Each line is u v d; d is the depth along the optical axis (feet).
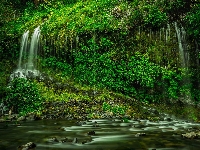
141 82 42.14
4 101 35.86
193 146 19.16
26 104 35.47
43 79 45.24
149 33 45.11
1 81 42.16
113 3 52.24
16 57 52.31
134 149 18.44
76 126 27.07
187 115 37.09
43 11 66.03
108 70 44.16
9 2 68.85
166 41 44.65
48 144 19.79
